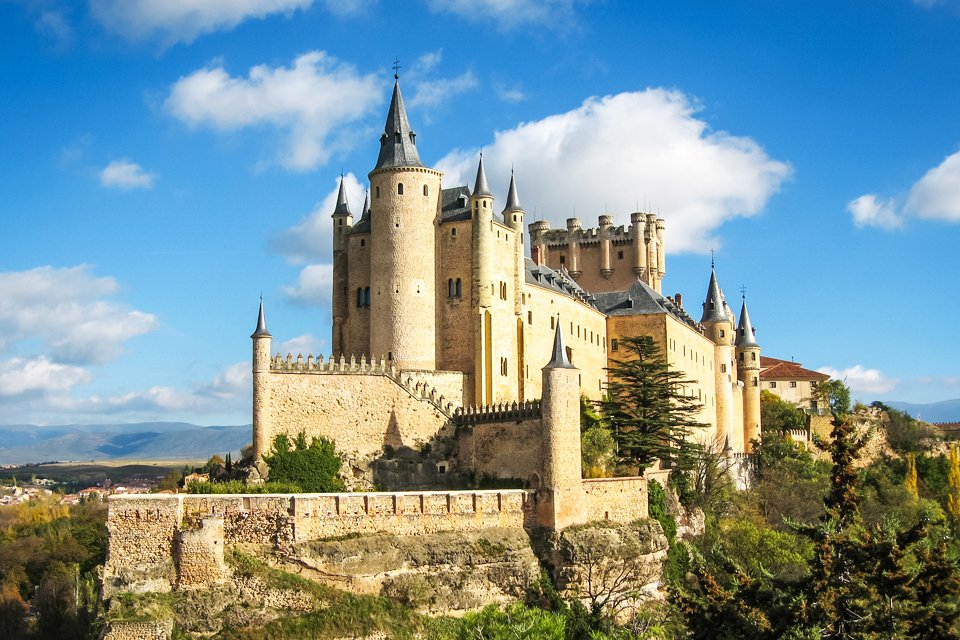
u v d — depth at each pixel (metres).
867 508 131.25
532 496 91.81
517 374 120.38
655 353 131.38
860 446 63.69
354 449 101.31
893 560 56.97
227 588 74.69
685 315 170.38
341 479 98.81
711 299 181.12
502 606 84.56
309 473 97.38
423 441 104.69
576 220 185.75
